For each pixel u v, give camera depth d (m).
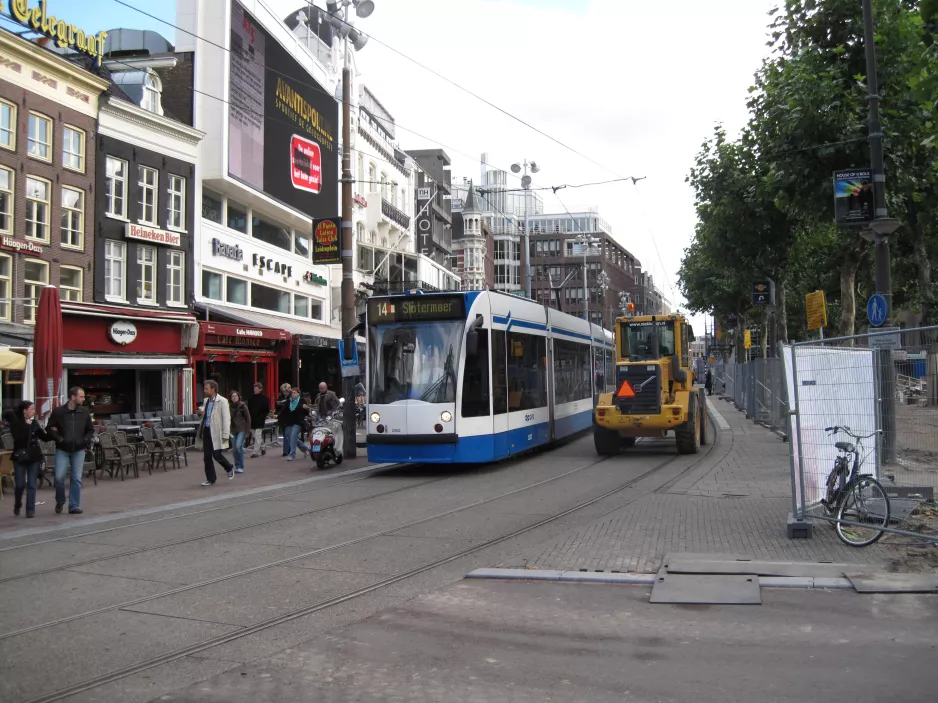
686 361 19.27
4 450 14.57
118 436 16.81
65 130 23.67
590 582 7.35
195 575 8.01
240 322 30.17
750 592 6.73
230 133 30.03
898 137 16.12
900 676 4.91
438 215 60.78
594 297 106.88
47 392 15.73
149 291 26.77
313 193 37.81
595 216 117.44
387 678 5.15
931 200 17.83
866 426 9.23
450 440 15.20
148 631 6.21
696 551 8.32
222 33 29.70
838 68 16.73
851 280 20.61
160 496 13.99
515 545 9.12
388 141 49.47
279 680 5.14
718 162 22.39
